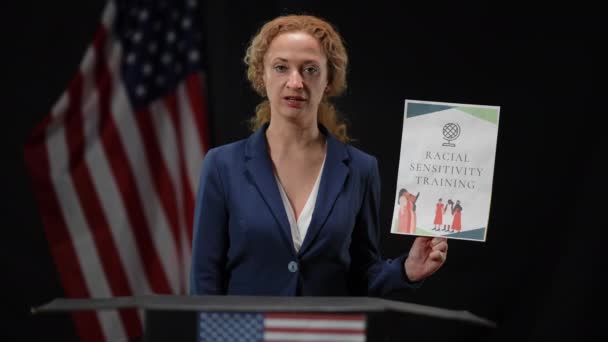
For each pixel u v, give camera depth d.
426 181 3.85
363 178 4.07
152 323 2.63
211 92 7.36
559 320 6.74
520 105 6.88
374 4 7.04
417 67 6.99
